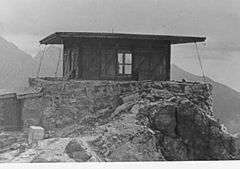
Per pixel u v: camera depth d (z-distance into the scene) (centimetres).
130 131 1606
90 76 2128
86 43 2127
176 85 1927
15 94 1964
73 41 2145
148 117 1712
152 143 1606
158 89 1900
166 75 2211
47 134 1778
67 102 1927
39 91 1942
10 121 1942
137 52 2178
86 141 1530
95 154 1461
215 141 1781
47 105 1930
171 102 1778
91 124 1803
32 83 2203
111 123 1686
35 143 1600
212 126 1800
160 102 1773
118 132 1602
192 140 1770
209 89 1981
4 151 1551
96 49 2136
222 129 1873
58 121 1902
